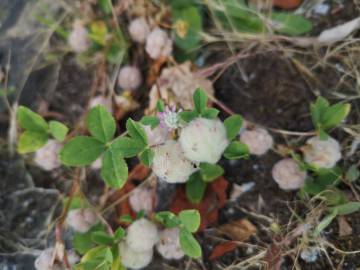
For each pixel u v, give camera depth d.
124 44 0.12
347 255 0.10
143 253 0.10
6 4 0.14
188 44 0.12
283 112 0.12
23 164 0.13
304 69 0.12
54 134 0.10
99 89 0.12
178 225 0.09
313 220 0.10
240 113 0.12
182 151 0.09
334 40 0.11
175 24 0.12
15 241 0.12
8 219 0.12
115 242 0.10
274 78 0.12
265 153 0.11
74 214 0.11
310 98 0.11
